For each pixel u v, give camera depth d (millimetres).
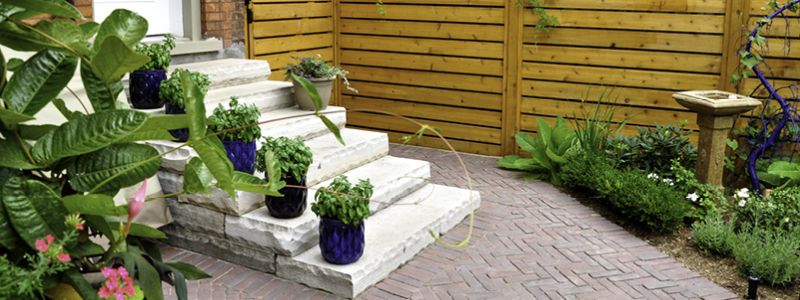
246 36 7426
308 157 4648
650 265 4992
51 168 1669
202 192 1791
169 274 1852
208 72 6297
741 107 5879
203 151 1614
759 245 5000
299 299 4348
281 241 4547
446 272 4797
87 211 1564
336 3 8695
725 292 4602
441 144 8461
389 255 4719
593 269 4891
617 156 6801
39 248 1456
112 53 1551
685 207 5605
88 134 1581
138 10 6676
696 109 6012
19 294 1465
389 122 8742
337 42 8797
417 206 5625
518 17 7766
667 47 7176
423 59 8375
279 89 6555
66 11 1620
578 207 6207
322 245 4449
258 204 4895
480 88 8125
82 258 1698
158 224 4914
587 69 7578
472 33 8039
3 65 1696
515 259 5039
